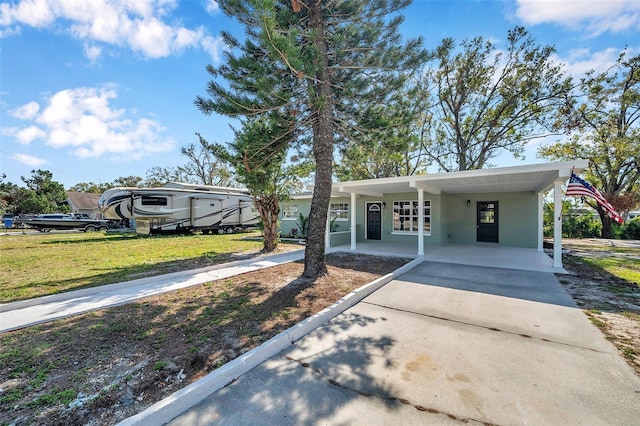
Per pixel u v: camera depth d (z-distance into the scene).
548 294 4.74
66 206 34.53
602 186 16.48
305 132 6.81
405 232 11.59
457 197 11.62
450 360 2.69
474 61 16.00
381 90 6.09
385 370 2.53
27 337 3.16
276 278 5.80
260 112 5.22
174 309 4.03
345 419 1.92
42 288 5.00
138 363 2.61
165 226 15.16
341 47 5.92
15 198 28.95
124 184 42.06
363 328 3.46
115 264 7.29
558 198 6.59
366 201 12.52
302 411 2.00
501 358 2.72
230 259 8.03
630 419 1.90
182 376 2.41
